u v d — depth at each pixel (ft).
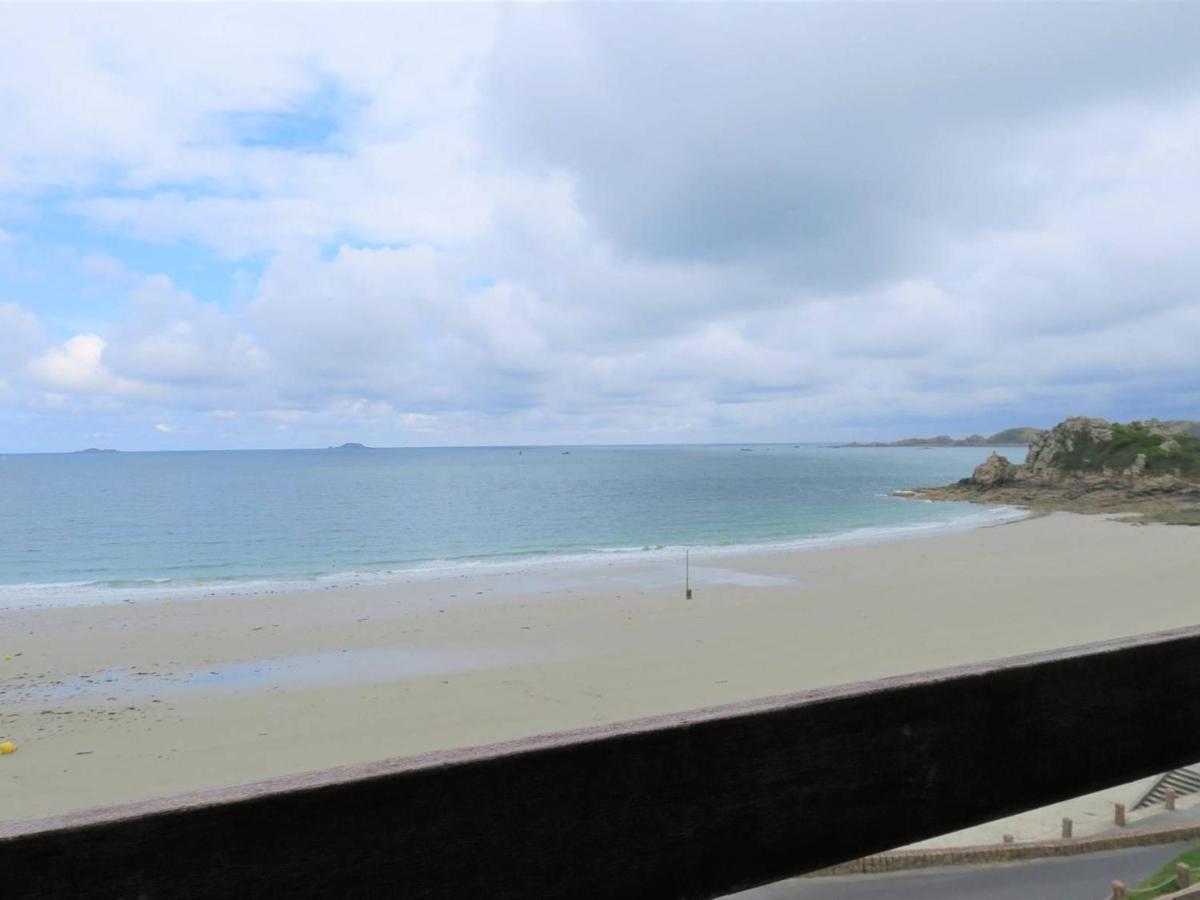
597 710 51.03
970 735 4.34
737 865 3.73
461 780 3.20
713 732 3.69
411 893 3.10
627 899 3.48
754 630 73.41
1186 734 5.09
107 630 76.02
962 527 185.16
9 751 44.16
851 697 4.02
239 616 82.94
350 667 61.67
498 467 577.43
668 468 553.64
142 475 457.27
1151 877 24.48
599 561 130.93
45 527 197.57
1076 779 4.65
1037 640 68.33
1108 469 251.19
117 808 2.83
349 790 3.02
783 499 282.15
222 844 2.88
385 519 216.95
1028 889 24.35
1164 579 100.83
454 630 74.74
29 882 2.66
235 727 48.29
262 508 250.37
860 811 4.02
